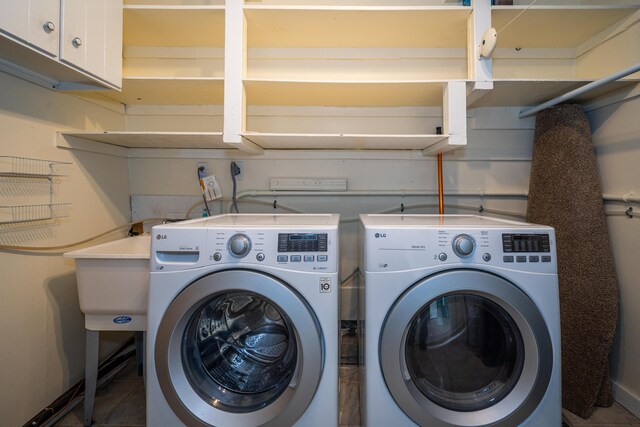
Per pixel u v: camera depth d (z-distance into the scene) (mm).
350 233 1864
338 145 1694
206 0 1699
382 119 1817
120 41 1338
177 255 967
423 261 931
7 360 1132
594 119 1522
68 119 1415
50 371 1302
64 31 1070
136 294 1182
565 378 1358
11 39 919
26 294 1205
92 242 1559
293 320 910
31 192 1231
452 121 1383
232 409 962
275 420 923
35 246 1245
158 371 940
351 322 1836
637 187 1302
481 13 1366
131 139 1521
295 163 1862
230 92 1381
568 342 1369
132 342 1757
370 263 943
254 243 938
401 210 1857
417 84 1444
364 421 1003
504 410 927
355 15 1434
